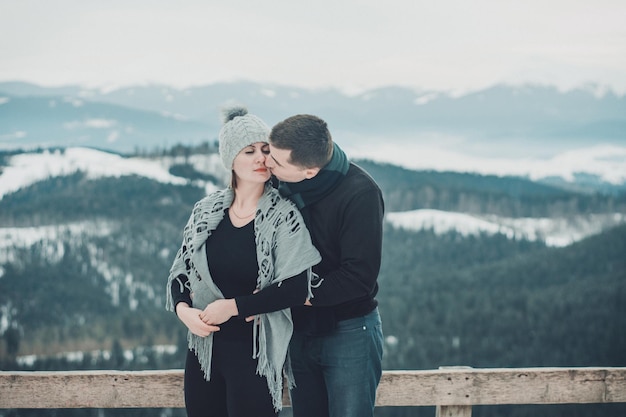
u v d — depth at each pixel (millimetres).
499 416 41000
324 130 2080
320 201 2127
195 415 2170
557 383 2633
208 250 2129
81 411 30375
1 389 2510
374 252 2096
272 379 2084
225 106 2172
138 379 2535
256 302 2018
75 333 57781
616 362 50719
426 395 2576
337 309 2199
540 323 58219
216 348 2105
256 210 2109
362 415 2215
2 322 58281
